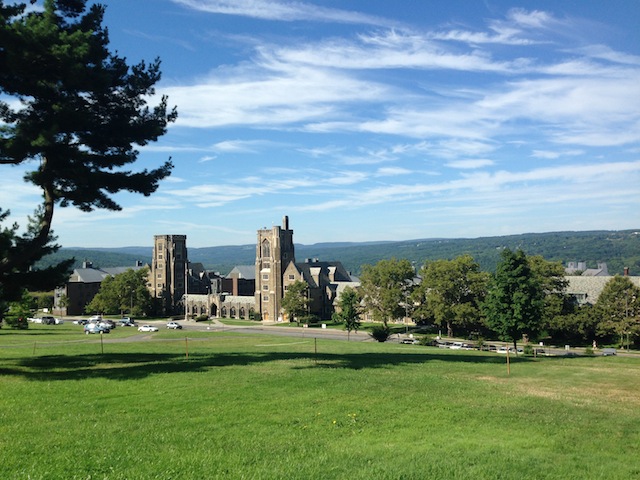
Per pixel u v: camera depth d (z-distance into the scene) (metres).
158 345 53.84
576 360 44.47
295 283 122.44
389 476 12.91
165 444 15.01
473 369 35.03
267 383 24.70
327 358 38.91
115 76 29.94
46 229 29.20
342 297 84.00
